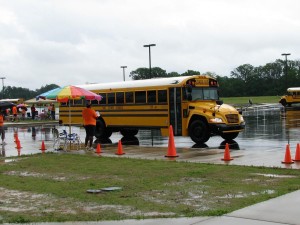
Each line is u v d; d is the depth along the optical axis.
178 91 19.70
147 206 7.91
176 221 6.77
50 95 17.89
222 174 11.11
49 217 7.32
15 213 7.70
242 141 20.08
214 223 6.58
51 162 14.53
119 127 22.47
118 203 8.23
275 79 164.38
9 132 32.25
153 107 20.73
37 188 10.01
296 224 6.44
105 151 17.36
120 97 22.31
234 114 19.17
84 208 7.94
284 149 16.38
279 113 48.69
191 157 14.71
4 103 47.31
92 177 11.40
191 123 19.53
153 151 16.89
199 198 8.47
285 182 9.78
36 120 49.81
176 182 10.25
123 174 11.66
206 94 20.06
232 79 169.50
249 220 6.68
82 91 17.91
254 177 10.56
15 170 13.00
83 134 28.77
